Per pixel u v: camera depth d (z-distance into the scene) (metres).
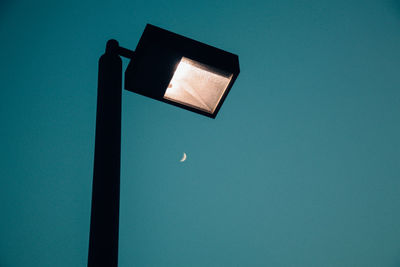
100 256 3.59
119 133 3.83
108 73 3.97
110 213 3.66
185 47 4.13
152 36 4.07
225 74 4.27
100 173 3.72
